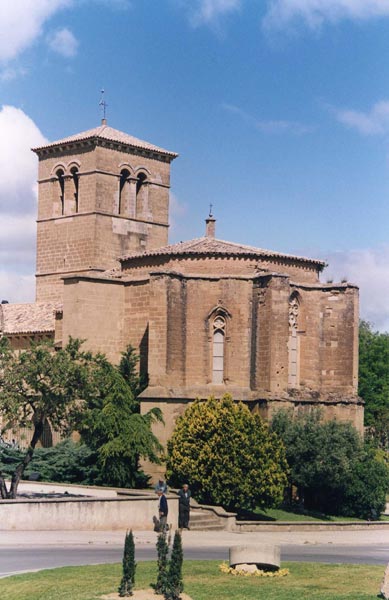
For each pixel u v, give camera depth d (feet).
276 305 240.94
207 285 246.06
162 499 175.32
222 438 210.18
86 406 202.28
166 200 330.54
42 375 187.93
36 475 219.82
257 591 117.80
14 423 189.78
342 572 132.87
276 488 211.20
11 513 165.17
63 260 320.91
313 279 264.11
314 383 258.78
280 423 230.89
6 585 117.60
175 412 235.40
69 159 321.32
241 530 199.41
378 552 170.19
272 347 239.91
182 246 258.37
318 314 260.83
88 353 195.83
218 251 249.34
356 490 234.79
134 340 248.32
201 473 210.38
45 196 327.47
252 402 241.96
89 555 143.95
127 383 230.07
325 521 220.84
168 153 330.13
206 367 244.22
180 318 242.17
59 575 123.44
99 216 313.73
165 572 114.52
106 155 315.78
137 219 322.34
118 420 216.33
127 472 217.56
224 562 136.56
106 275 264.31
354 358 260.42
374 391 374.84
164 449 230.07
